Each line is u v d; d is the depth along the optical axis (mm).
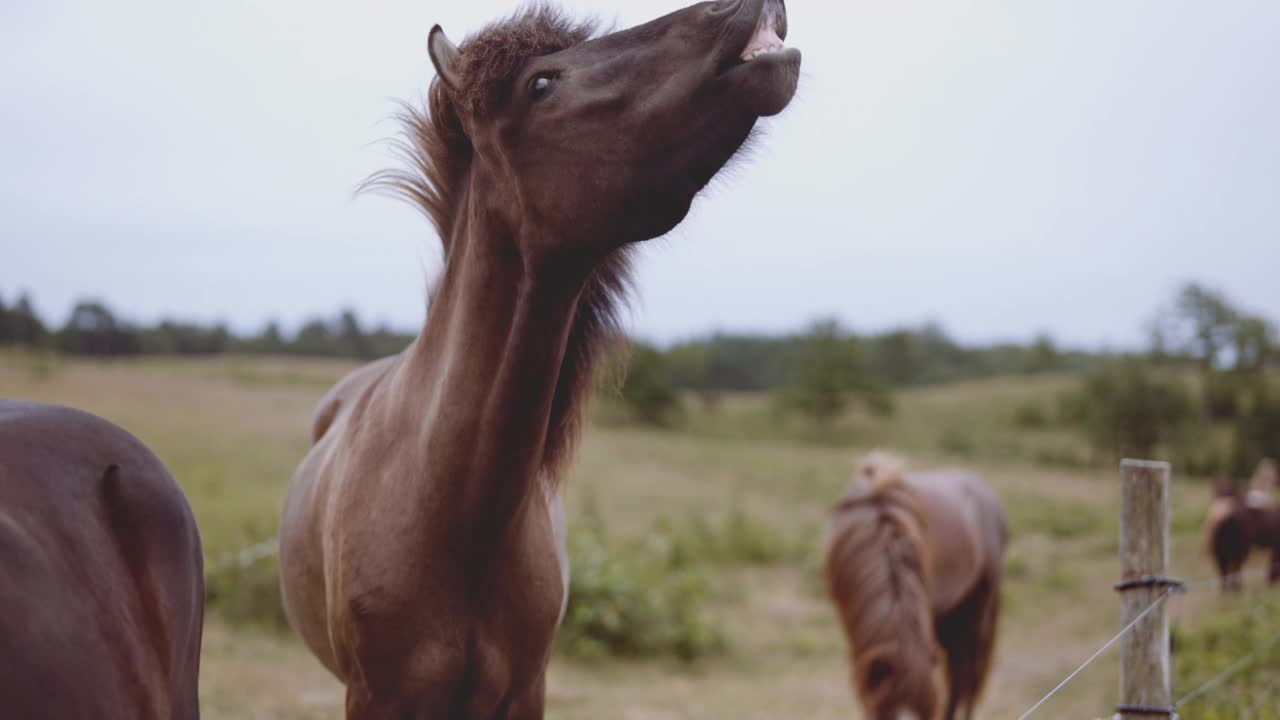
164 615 1685
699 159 1589
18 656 1329
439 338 1998
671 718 6004
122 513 1688
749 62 1526
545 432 1897
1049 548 13375
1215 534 10672
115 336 69250
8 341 59750
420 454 1899
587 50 1691
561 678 6785
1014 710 6238
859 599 4695
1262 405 37000
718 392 82812
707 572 10688
